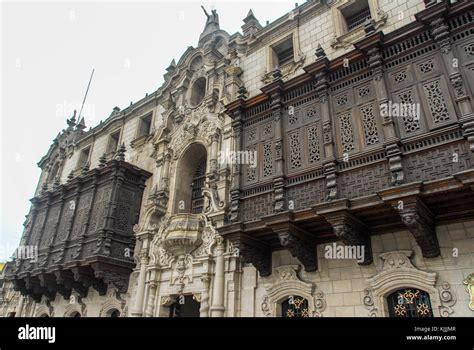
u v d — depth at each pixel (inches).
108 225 618.8
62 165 1016.9
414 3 467.8
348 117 392.5
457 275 326.3
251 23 672.4
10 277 760.3
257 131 479.2
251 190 450.0
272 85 467.8
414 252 358.6
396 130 344.8
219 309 460.4
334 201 344.2
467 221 336.8
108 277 586.2
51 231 747.4
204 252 524.4
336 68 420.8
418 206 307.7
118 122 892.6
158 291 554.6
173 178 647.8
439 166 310.7
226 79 637.3
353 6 540.1
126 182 679.1
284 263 447.8
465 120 300.2
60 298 726.5
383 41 382.6
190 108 679.7
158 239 590.9
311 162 404.2
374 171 350.6
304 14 587.5
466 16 335.0
